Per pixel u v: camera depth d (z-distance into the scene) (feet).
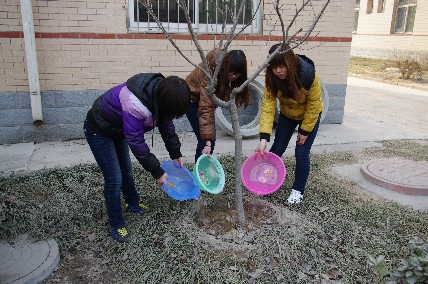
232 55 10.43
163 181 9.52
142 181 13.66
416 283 7.62
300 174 12.35
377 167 15.53
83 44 18.43
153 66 19.54
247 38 20.51
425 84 42.47
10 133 18.43
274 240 10.18
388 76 49.01
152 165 9.20
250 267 9.39
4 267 9.21
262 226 10.94
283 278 9.11
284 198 12.84
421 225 11.53
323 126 22.68
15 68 17.83
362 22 71.92
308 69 10.93
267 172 12.59
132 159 15.81
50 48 18.11
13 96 18.07
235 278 8.91
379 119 25.67
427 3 57.77
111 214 10.35
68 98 18.79
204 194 12.38
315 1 21.01
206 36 19.81
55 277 9.23
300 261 9.72
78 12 18.06
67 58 18.39
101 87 19.11
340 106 23.07
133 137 8.82
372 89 40.24
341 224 11.35
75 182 13.69
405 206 12.80
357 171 15.80
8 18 17.25
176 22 19.69
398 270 8.06
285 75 10.81
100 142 9.68
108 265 9.68
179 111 8.55
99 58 18.78
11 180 13.70
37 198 12.66
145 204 12.14
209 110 11.43
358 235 10.83
